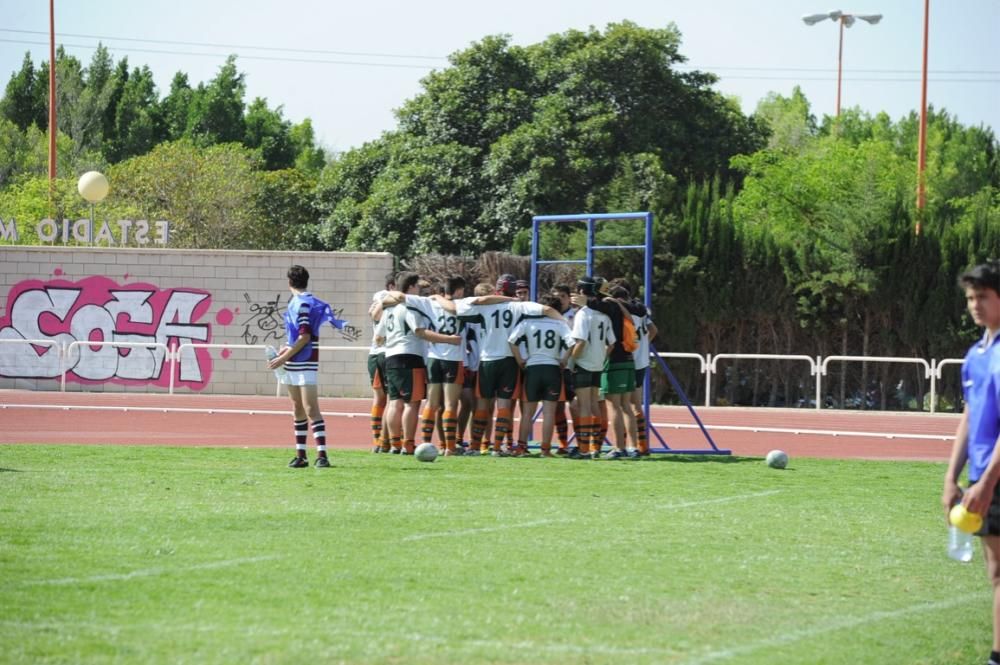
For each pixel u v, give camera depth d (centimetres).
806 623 1886
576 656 1647
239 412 6831
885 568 2355
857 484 3728
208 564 2198
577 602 1967
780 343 8812
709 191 9150
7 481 3369
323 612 1852
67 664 1546
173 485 3341
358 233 11469
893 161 12544
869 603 2048
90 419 6212
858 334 8656
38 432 5416
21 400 7625
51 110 13525
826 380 8669
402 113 11931
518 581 2119
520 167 11000
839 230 8838
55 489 3212
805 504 3228
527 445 4575
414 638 1711
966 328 8300
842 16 11050
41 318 8838
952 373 8338
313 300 3875
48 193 13438
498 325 4444
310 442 5103
